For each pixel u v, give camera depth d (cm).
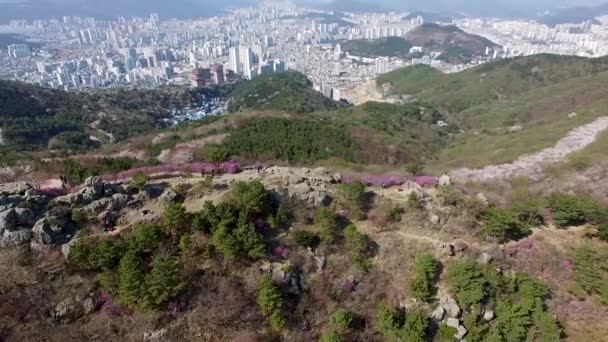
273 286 2081
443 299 2255
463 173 4478
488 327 2175
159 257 2050
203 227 2266
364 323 2183
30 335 1841
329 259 2384
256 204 2406
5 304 1883
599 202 3134
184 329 1956
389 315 2134
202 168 3139
